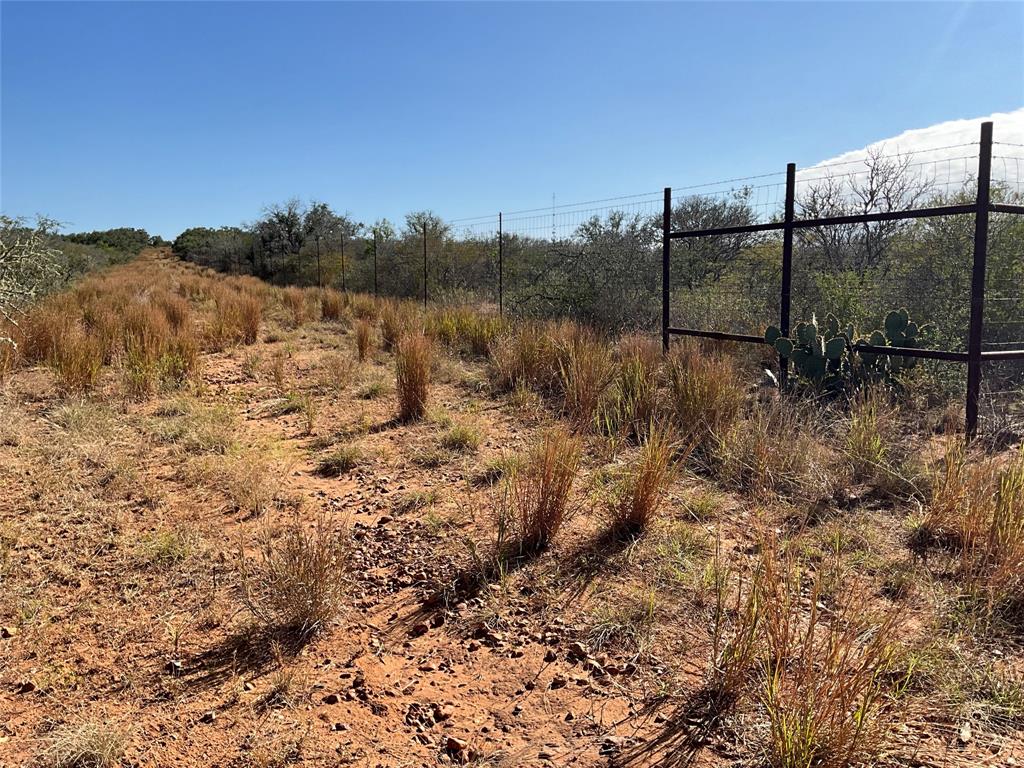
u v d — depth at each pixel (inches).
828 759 79.0
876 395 216.1
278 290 816.3
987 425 206.8
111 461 192.1
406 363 250.4
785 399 222.2
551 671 105.0
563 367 274.5
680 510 160.6
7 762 85.7
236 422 248.4
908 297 315.3
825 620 111.1
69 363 282.2
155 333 356.5
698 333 303.3
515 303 507.2
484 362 351.6
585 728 92.0
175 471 191.3
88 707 97.0
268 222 1362.0
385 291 798.5
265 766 85.7
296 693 100.4
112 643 112.7
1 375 279.9
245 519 161.6
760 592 101.3
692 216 476.4
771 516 156.6
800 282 379.6
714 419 207.8
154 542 145.0
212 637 115.1
